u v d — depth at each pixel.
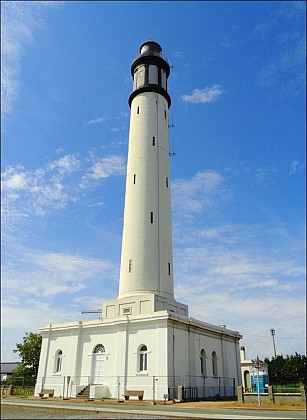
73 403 27.42
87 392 32.03
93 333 35.12
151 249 37.47
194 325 33.72
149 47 49.50
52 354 36.81
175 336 31.34
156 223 38.91
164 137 44.31
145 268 36.59
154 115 44.47
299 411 22.12
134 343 31.91
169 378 29.00
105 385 31.91
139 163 41.78
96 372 33.47
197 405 25.70
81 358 34.84
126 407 24.28
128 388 30.53
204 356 34.94
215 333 38.03
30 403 27.08
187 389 30.48
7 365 79.69
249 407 24.19
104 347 33.78
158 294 35.81
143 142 42.81
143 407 24.38
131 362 31.36
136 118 44.78
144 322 31.88
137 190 40.41
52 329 37.66
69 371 34.62
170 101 48.09
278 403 26.52
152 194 40.09
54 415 19.56
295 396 26.66
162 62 47.94
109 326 34.03
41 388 35.72
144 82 46.47
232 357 40.28
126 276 36.97
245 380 55.12
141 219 38.75
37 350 51.47
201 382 33.16
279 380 64.88
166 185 41.97
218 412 20.92
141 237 37.94
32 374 50.12
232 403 27.03
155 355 30.30
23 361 51.03
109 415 19.48
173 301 36.78
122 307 35.38
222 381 36.66
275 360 68.81
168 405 25.94
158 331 30.88
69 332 36.50
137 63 48.28
